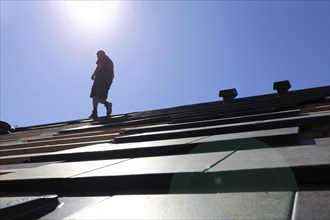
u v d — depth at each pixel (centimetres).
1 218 254
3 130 1504
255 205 236
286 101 884
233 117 697
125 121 1059
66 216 266
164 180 311
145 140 597
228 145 430
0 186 378
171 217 234
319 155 306
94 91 1345
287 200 238
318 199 235
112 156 493
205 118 785
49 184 357
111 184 332
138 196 295
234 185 287
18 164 581
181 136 573
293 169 273
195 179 300
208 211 236
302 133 467
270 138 412
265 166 285
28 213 274
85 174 358
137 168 353
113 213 256
